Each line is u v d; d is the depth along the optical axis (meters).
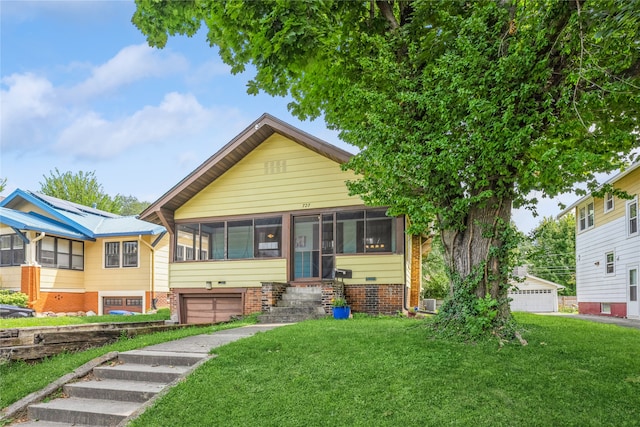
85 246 20.80
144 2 7.83
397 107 6.92
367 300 12.88
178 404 4.96
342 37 8.20
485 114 5.81
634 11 4.86
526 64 5.83
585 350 6.26
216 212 14.94
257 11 7.05
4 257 19.22
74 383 5.90
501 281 7.05
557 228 42.44
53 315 17.77
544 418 4.26
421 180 6.77
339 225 13.56
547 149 6.15
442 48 7.12
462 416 4.34
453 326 7.02
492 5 6.23
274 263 14.02
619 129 6.69
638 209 16.77
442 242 7.60
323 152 13.58
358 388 5.05
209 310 14.84
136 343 7.53
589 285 22.00
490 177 6.68
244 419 4.57
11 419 5.24
